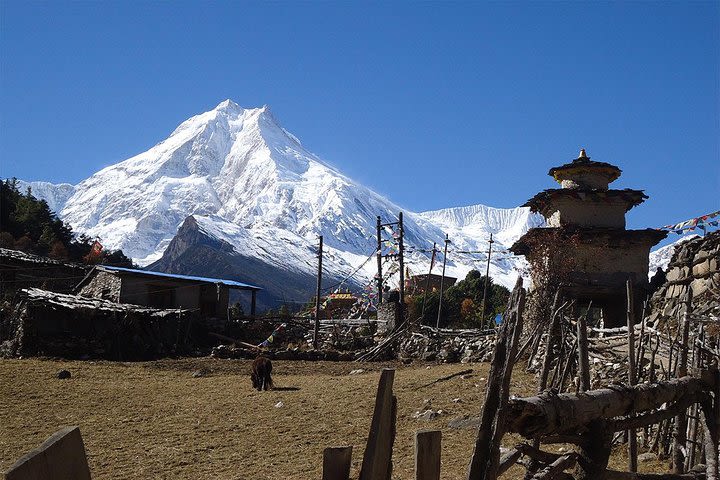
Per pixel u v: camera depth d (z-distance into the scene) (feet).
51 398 82.64
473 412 67.51
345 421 67.92
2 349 124.06
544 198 105.40
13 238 272.31
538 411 21.77
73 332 127.95
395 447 55.57
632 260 98.94
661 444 48.34
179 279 168.14
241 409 76.33
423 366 119.85
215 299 174.91
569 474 26.00
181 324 143.02
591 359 68.95
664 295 88.58
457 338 130.62
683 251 82.89
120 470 52.65
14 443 61.62
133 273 161.99
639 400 27.71
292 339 161.68
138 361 126.00
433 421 65.87
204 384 96.27
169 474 51.37
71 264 199.00
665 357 54.54
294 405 77.05
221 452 57.93
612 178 106.11
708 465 31.81
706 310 68.18
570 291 96.48
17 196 335.26
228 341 152.05
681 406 31.45
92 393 86.58
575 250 98.32
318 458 54.75
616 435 53.98
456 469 47.47
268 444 60.29
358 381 93.86
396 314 147.95
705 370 33.04
